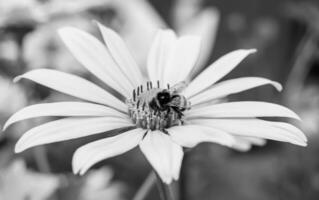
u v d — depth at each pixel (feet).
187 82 0.71
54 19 0.95
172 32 0.74
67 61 0.97
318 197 0.95
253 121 0.60
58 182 0.84
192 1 1.11
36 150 0.83
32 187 0.81
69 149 0.96
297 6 1.21
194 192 0.95
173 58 0.72
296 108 1.06
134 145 0.56
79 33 0.68
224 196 1.00
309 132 1.02
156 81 0.70
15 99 0.96
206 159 0.95
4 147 0.99
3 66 0.90
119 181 1.05
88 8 0.94
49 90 0.92
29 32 0.88
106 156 0.53
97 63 0.67
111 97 0.66
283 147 0.99
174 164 0.52
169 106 0.64
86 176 0.93
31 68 0.95
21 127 0.98
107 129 0.60
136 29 1.04
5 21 0.85
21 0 0.85
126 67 0.68
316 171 0.95
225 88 0.66
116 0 1.01
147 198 1.01
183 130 0.58
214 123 0.60
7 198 0.81
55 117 0.95
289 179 0.96
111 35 0.68
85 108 0.61
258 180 1.01
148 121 0.64
